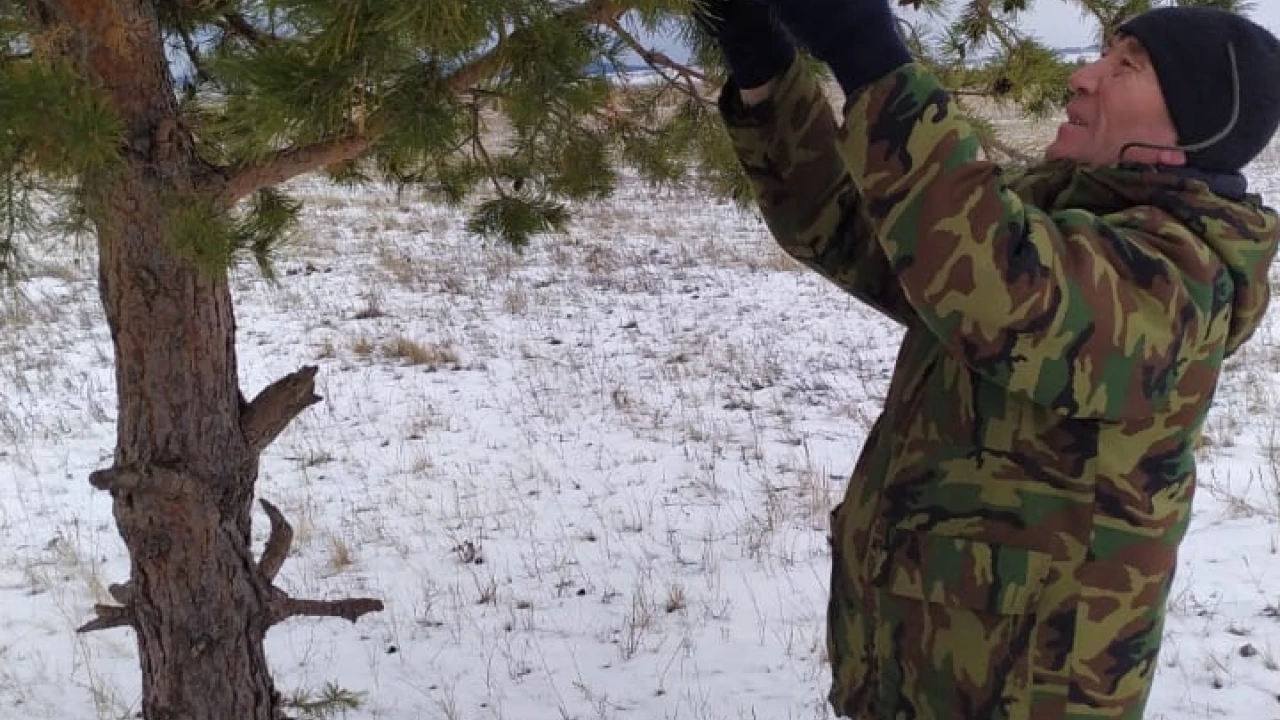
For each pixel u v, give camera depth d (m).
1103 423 1.28
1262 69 1.27
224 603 2.37
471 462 6.46
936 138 1.12
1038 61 2.55
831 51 1.17
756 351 8.91
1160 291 1.17
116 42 1.74
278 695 2.60
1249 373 7.78
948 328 1.15
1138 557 1.31
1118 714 1.36
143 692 2.47
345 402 7.66
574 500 5.85
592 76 1.67
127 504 2.31
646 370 8.41
